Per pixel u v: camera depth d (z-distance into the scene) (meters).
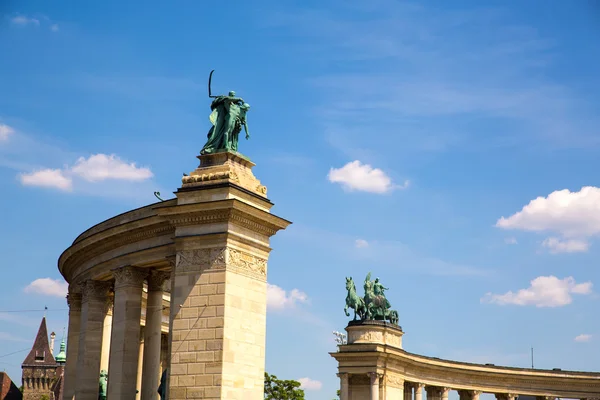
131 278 55.00
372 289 114.38
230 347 45.81
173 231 51.59
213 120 50.25
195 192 48.00
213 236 47.03
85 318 59.97
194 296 46.84
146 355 55.50
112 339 54.62
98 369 58.88
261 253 49.31
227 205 46.56
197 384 45.44
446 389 120.50
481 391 124.06
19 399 134.88
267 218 49.09
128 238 55.03
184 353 46.22
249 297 47.78
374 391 107.50
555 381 128.62
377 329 110.81
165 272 57.12
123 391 53.28
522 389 126.94
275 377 144.38
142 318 67.12
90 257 60.06
